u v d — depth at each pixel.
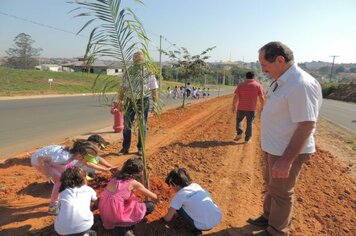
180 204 3.87
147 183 4.67
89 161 4.62
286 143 3.44
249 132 9.34
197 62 20.89
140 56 4.32
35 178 5.50
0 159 6.82
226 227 4.23
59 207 3.55
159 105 5.59
